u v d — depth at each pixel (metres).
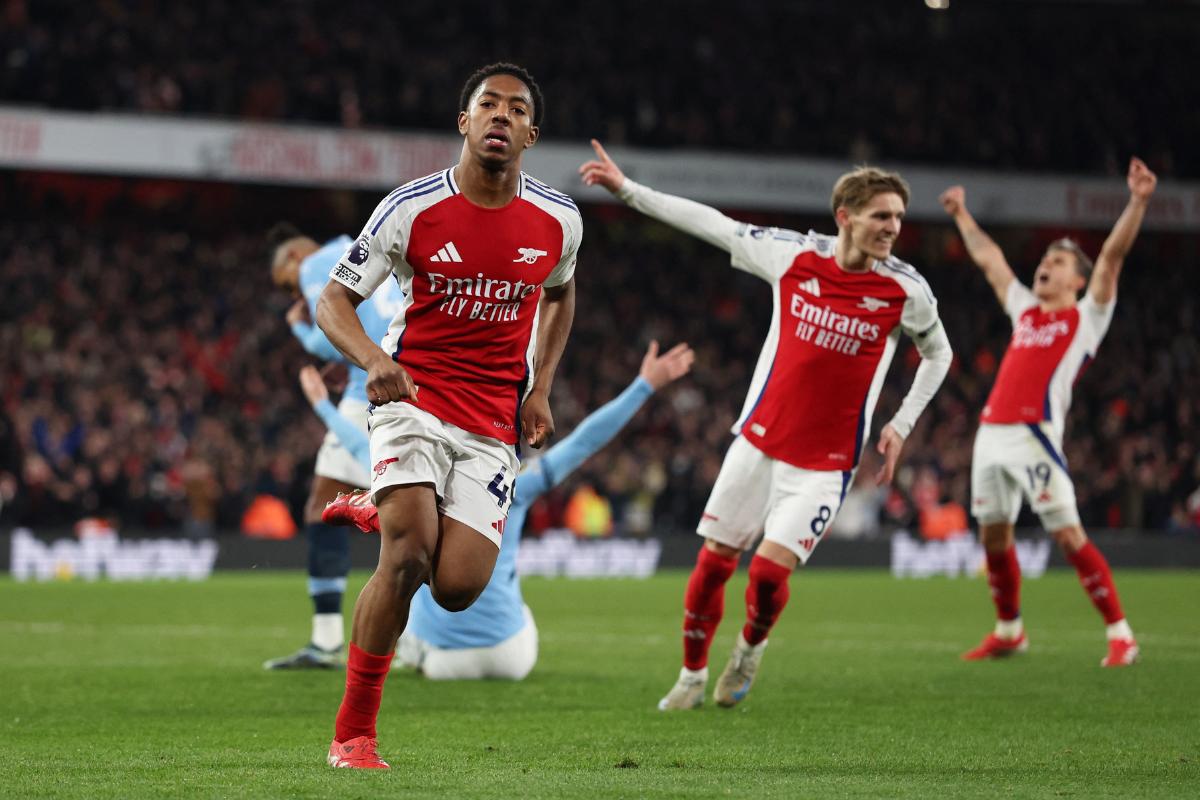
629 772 8.95
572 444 14.80
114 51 52.47
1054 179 55.66
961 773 9.09
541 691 14.06
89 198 56.19
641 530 45.03
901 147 58.47
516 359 9.33
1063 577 40.06
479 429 9.12
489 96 8.95
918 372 12.97
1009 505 17.64
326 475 16.08
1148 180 16.83
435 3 58.97
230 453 41.69
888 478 12.79
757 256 12.82
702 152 54.59
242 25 54.94
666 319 57.22
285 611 25.45
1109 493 48.41
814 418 12.45
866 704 13.19
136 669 15.91
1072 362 17.36
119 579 36.16
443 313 9.08
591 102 56.47
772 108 59.00
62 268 51.19
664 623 23.70
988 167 58.91
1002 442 17.53
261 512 40.97
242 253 55.69
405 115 54.56
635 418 50.62
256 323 51.81
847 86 60.66
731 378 55.22
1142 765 9.49
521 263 9.09
